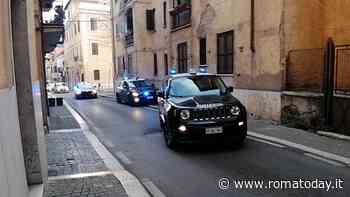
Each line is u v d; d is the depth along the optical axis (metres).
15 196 2.97
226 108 7.84
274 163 6.64
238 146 8.18
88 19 48.78
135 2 28.19
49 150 8.45
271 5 11.30
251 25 12.36
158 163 7.10
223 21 14.52
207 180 5.82
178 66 21.03
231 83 14.10
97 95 33.50
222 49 14.94
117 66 37.41
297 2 10.98
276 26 11.09
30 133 4.89
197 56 17.36
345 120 8.70
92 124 13.50
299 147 7.77
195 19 17.33
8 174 2.76
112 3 37.91
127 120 14.29
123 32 33.53
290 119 10.55
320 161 6.68
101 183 5.72
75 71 53.56
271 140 8.63
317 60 11.12
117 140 9.94
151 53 28.00
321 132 8.97
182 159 7.31
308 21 11.12
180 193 5.28
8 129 3.05
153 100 21.23
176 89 9.08
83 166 6.89
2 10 3.26
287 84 11.01
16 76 4.80
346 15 11.10
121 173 6.33
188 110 7.78
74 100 29.97
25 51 4.82
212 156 7.39
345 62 9.88
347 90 9.54
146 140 9.70
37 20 10.92
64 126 12.83
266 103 11.75
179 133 7.80
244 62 13.03
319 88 11.10
